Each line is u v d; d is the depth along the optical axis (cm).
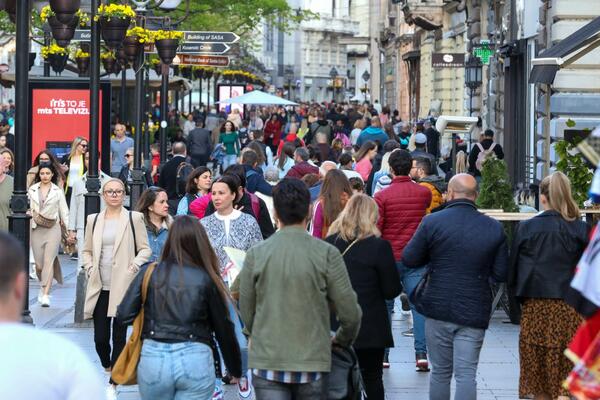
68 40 3634
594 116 4647
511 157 6247
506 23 6456
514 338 2828
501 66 6712
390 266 1891
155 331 1608
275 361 1548
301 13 11500
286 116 13012
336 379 1630
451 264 1919
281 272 1559
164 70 5944
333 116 9638
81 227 3272
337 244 1908
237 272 2031
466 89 8531
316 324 1558
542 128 4903
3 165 3088
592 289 1186
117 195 2281
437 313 1920
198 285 1609
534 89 5522
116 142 5456
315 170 3700
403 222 2439
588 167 2908
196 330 1612
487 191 3031
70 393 896
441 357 1948
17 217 2464
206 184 2945
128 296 1633
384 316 1898
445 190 2953
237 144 7806
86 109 4553
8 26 10144
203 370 1606
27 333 905
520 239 1930
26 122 2461
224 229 2253
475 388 1917
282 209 1581
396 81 15262
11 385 882
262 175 3684
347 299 1572
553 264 1919
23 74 2447
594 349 1180
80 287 2942
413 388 2348
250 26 10356
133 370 1653
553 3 4759
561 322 1922
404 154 2469
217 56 6906
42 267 3303
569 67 4641
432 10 9838
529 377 1956
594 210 2731
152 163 5638
